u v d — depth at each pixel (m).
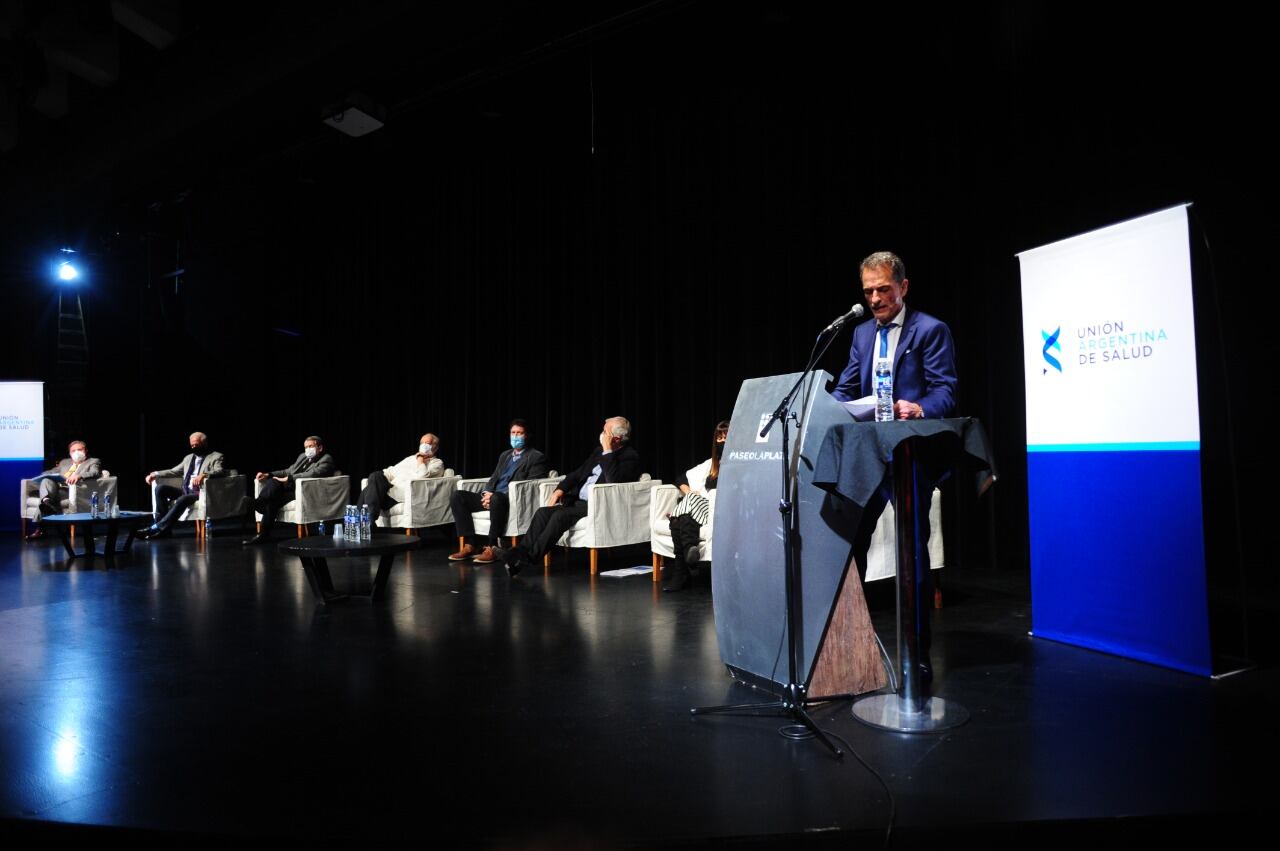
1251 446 3.65
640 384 6.00
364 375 8.27
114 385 9.73
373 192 8.19
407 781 1.89
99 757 2.07
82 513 6.55
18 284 9.71
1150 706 2.33
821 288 5.14
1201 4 3.79
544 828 1.65
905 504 2.25
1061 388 3.06
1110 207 4.08
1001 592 4.04
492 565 5.42
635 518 5.08
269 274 8.91
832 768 1.93
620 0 5.12
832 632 2.46
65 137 7.82
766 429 2.32
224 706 2.49
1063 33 4.25
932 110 4.75
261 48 5.81
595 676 2.78
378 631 3.51
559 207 6.66
